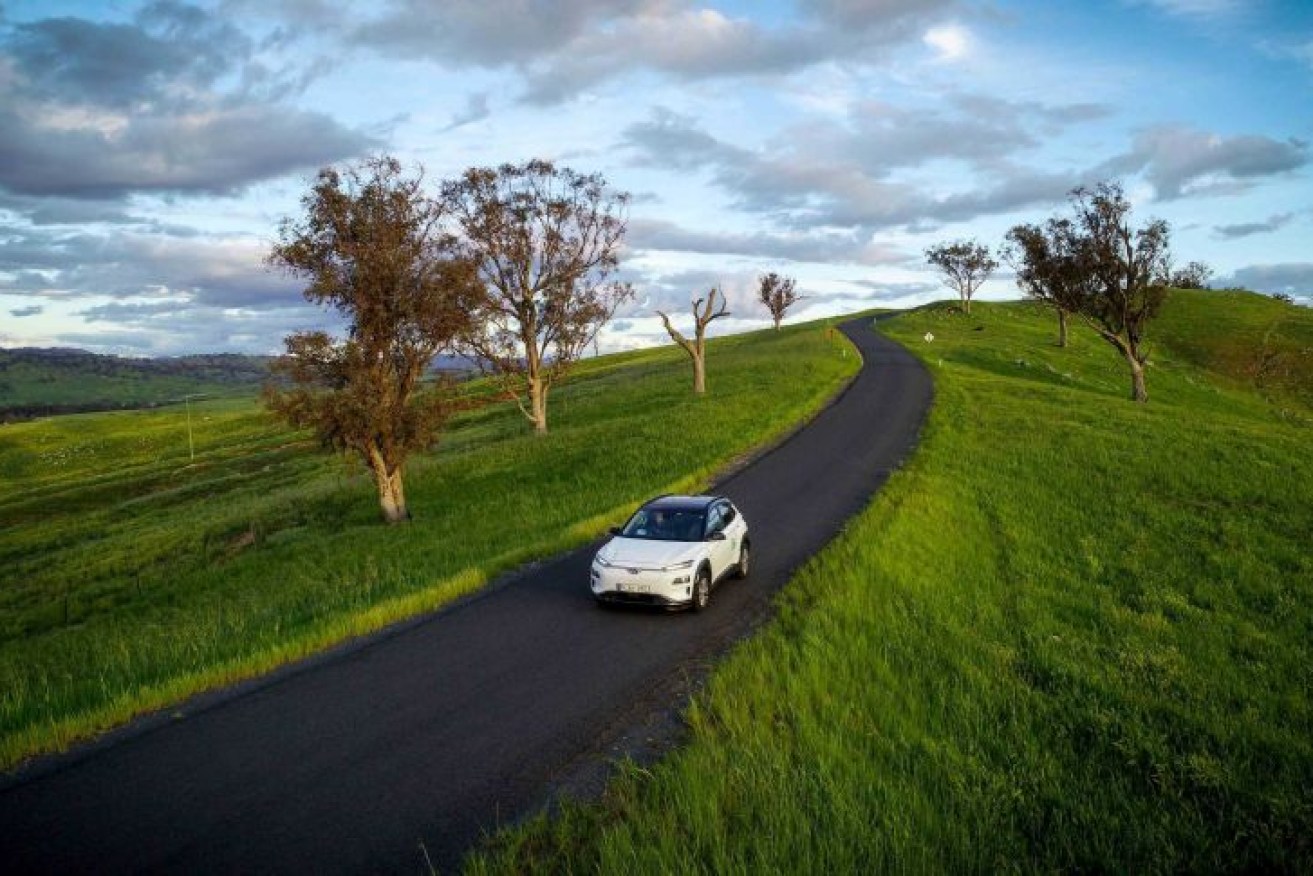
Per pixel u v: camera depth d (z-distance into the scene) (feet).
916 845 20.83
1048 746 27.91
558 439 120.16
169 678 34.86
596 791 24.21
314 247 83.71
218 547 99.86
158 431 434.71
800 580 46.98
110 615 75.10
